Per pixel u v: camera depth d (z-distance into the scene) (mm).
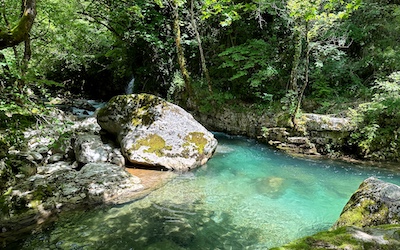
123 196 5180
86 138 7234
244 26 11391
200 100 11195
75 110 13844
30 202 4461
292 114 8562
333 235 1812
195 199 5320
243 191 5734
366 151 7449
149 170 6562
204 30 12250
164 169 6645
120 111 7457
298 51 8773
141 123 7055
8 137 5746
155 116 7121
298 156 8047
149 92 14188
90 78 19062
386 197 3277
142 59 14188
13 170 5418
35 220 4270
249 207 5070
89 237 4016
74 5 13070
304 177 6535
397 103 6879
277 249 1650
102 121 7672
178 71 12328
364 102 8406
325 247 1675
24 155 6344
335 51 9203
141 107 7336
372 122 7402
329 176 6602
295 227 4434
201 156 7090
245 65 10125
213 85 11664
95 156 6578
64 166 6352
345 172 6840
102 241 3938
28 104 4609
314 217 4758
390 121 7430
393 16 9078
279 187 5969
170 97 12219
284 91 9859
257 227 4422
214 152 8125
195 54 12547
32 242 3863
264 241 4051
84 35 15484
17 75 4832
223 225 4453
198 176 6457
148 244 3902
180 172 6645
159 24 12492
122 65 15695
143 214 4691
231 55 10531
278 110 9336
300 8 6879
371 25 9195
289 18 8891
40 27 12383
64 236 4020
